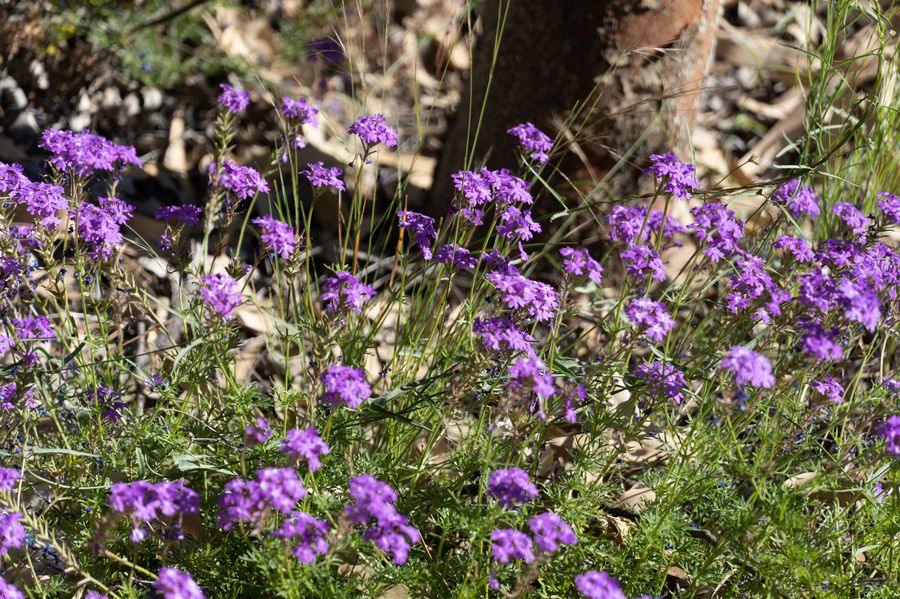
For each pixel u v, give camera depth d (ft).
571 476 5.06
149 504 4.56
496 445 5.11
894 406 5.27
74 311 5.90
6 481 4.68
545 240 6.35
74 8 7.24
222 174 5.13
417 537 4.62
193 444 5.24
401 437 5.36
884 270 5.24
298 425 5.19
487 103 6.45
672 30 6.18
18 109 7.02
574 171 6.32
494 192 5.32
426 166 7.23
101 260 5.22
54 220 5.15
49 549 4.84
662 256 6.28
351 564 5.00
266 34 8.34
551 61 6.24
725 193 5.61
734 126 8.00
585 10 6.14
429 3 8.79
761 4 9.09
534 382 4.76
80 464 5.19
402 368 5.45
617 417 5.16
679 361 5.47
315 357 4.90
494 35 6.40
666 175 5.28
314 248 6.48
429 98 8.11
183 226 5.20
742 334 5.34
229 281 4.91
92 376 5.29
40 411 5.28
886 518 5.03
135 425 5.24
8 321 5.24
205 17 7.95
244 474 4.78
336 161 7.00
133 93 7.30
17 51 7.11
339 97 7.73
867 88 6.86
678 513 5.07
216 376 5.62
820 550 5.00
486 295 5.37
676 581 5.29
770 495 5.02
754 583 5.08
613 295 6.29
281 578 4.69
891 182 6.15
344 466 5.16
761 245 5.63
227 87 5.02
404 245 6.59
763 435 5.04
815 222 6.16
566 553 4.99
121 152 5.20
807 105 6.00
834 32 6.00
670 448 5.29
